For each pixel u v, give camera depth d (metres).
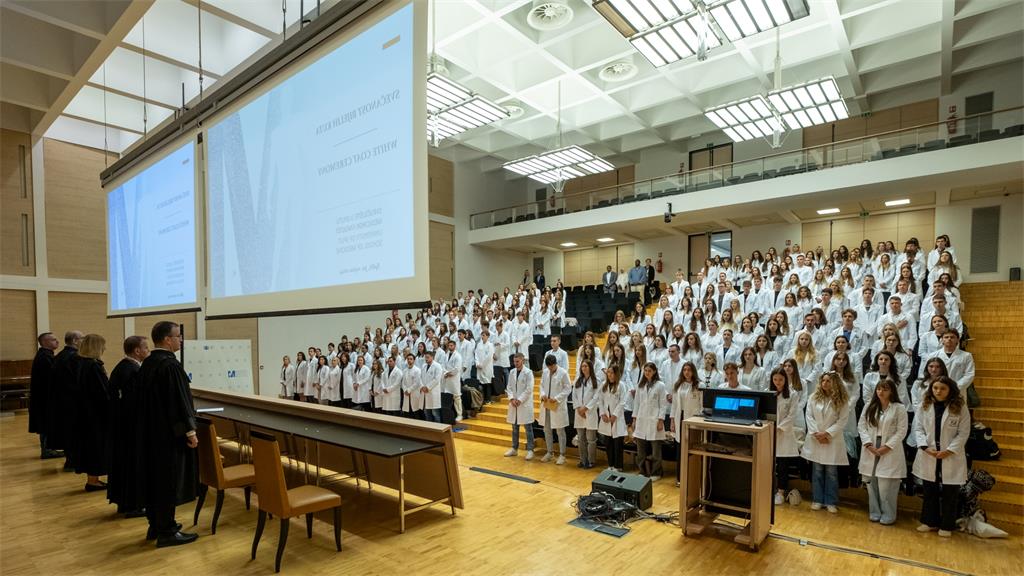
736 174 13.47
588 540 4.27
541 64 12.09
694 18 6.84
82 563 3.64
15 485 5.66
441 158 18.83
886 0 8.75
